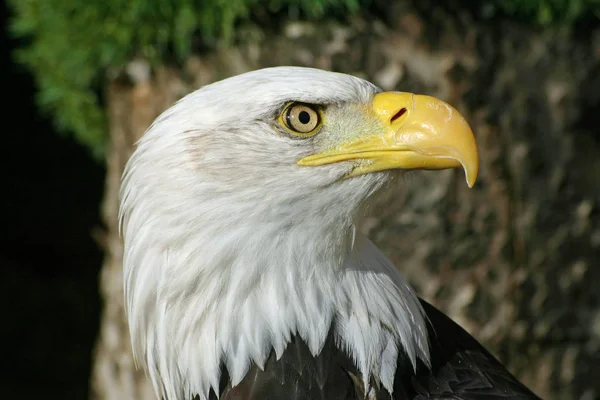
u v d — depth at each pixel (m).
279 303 7.16
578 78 13.20
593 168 13.38
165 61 12.75
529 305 13.04
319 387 7.13
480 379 7.52
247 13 12.11
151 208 7.23
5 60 27.27
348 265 7.35
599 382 13.52
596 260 13.49
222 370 7.25
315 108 7.29
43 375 24.05
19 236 28.66
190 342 7.25
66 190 29.19
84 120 15.77
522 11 12.66
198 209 7.10
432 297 12.41
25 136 28.83
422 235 12.31
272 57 12.23
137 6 12.27
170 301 7.22
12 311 26.11
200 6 12.17
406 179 7.93
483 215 12.52
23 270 27.83
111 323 14.34
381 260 7.64
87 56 13.48
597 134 13.40
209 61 12.53
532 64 12.88
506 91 12.70
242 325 7.16
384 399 7.18
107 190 14.37
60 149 29.05
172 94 12.80
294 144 7.20
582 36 13.21
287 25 12.19
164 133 7.28
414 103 7.42
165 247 7.18
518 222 12.91
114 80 13.45
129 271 7.43
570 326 13.33
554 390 13.24
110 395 14.38
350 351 7.22
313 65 12.15
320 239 7.22
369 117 7.38
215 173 7.11
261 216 7.11
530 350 13.07
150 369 7.52
